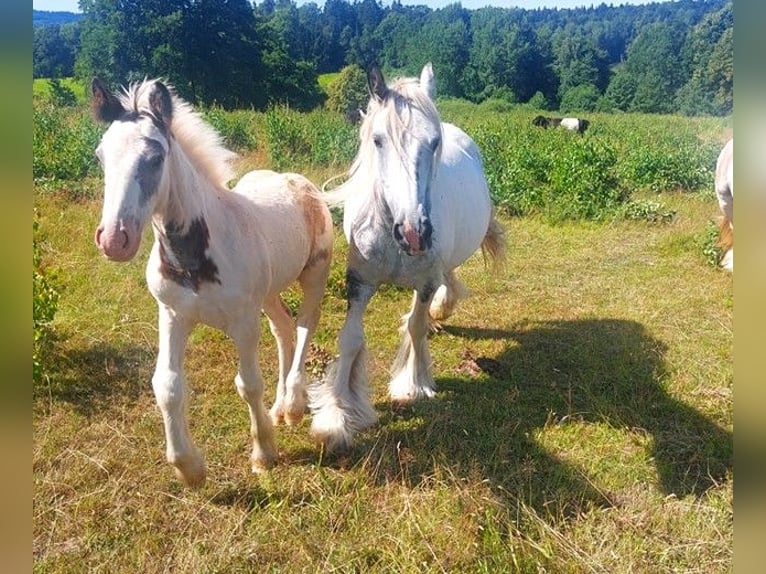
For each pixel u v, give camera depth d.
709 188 10.49
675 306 5.76
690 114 42.53
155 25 33.25
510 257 7.21
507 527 2.95
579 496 3.21
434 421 3.80
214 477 3.31
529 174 10.17
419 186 2.94
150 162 2.41
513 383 4.42
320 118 14.78
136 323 4.93
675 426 3.89
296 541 2.86
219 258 2.86
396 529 2.92
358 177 3.57
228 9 35.56
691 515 3.09
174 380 2.91
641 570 2.75
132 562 2.75
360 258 3.55
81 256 6.20
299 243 3.57
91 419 3.77
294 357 3.77
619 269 6.84
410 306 5.65
